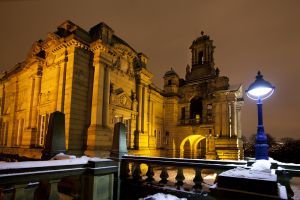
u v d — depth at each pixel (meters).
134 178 9.98
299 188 13.69
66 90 20.36
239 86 31.61
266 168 5.13
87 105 21.11
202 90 35.88
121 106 25.16
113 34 24.95
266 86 6.48
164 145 36.44
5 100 33.44
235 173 3.79
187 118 36.69
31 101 25.05
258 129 6.72
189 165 8.55
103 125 21.14
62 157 7.44
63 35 22.08
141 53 30.27
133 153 26.22
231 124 29.27
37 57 24.25
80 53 21.22
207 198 7.55
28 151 22.28
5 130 30.95
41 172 5.21
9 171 4.57
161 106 36.75
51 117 9.11
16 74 30.31
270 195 3.09
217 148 29.11
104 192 7.10
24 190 5.00
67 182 12.52
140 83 29.14
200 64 40.38
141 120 29.23
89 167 6.81
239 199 3.30
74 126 19.62
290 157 42.50
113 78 24.39
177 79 39.69
